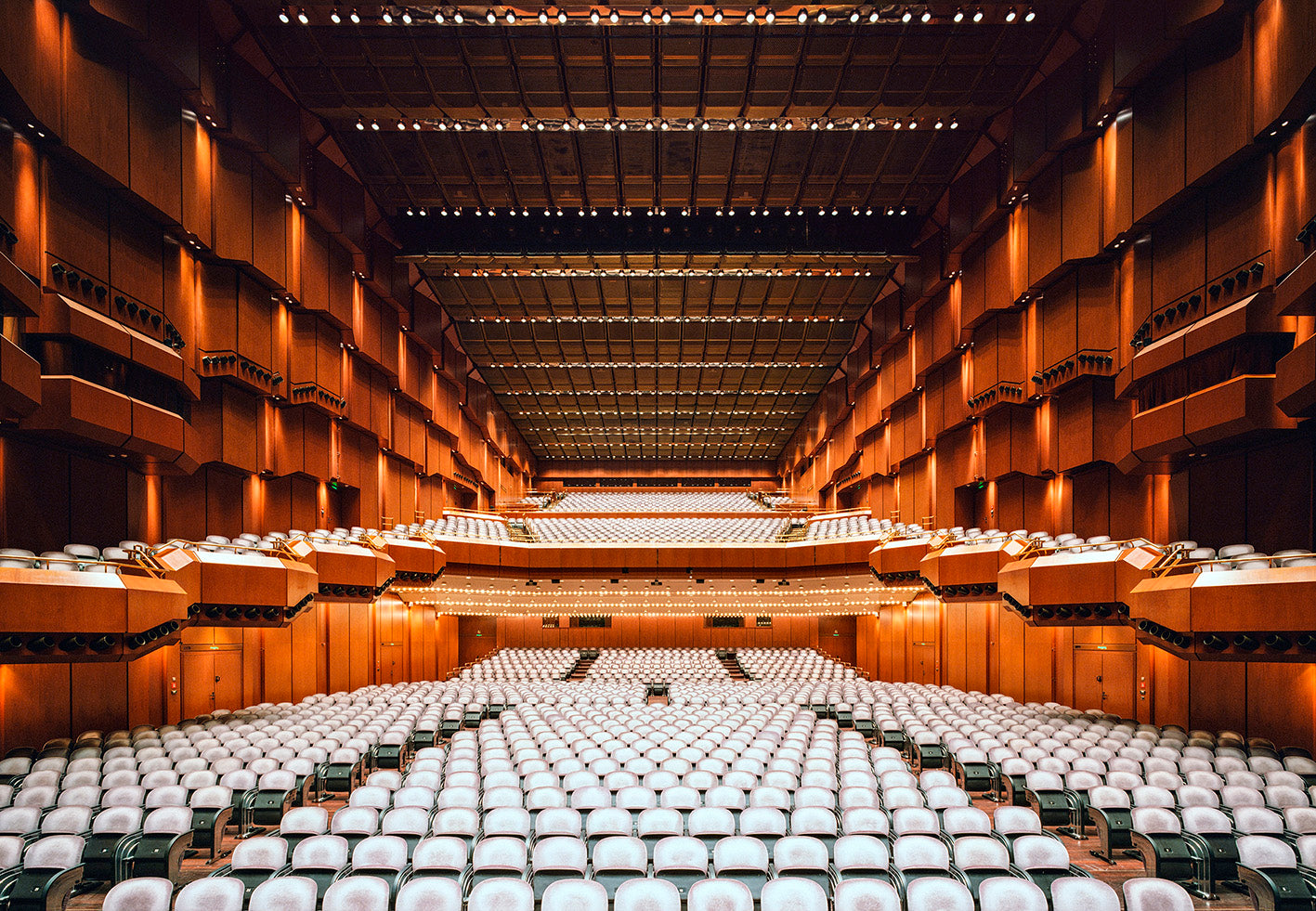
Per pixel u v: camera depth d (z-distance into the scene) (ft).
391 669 71.00
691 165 58.65
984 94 48.80
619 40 44.78
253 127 44.57
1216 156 33.94
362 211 58.80
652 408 120.67
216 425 45.70
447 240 66.44
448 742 44.62
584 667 81.92
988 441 58.95
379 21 42.42
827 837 22.93
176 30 37.96
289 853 22.65
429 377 80.89
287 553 44.65
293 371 53.06
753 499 128.06
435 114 50.90
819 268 68.95
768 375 104.88
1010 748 35.17
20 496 34.37
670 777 28.14
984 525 63.05
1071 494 50.60
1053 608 38.96
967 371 60.49
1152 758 32.27
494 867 19.61
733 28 43.80
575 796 25.84
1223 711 38.68
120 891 16.74
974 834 22.62
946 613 65.72
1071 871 20.24
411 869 19.90
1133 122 39.58
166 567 33.96
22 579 25.22
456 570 78.23
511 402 117.39
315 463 57.47
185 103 40.45
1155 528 43.98
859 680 65.98
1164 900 17.11
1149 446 38.22
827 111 50.55
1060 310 47.78
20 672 36.65
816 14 41.34
